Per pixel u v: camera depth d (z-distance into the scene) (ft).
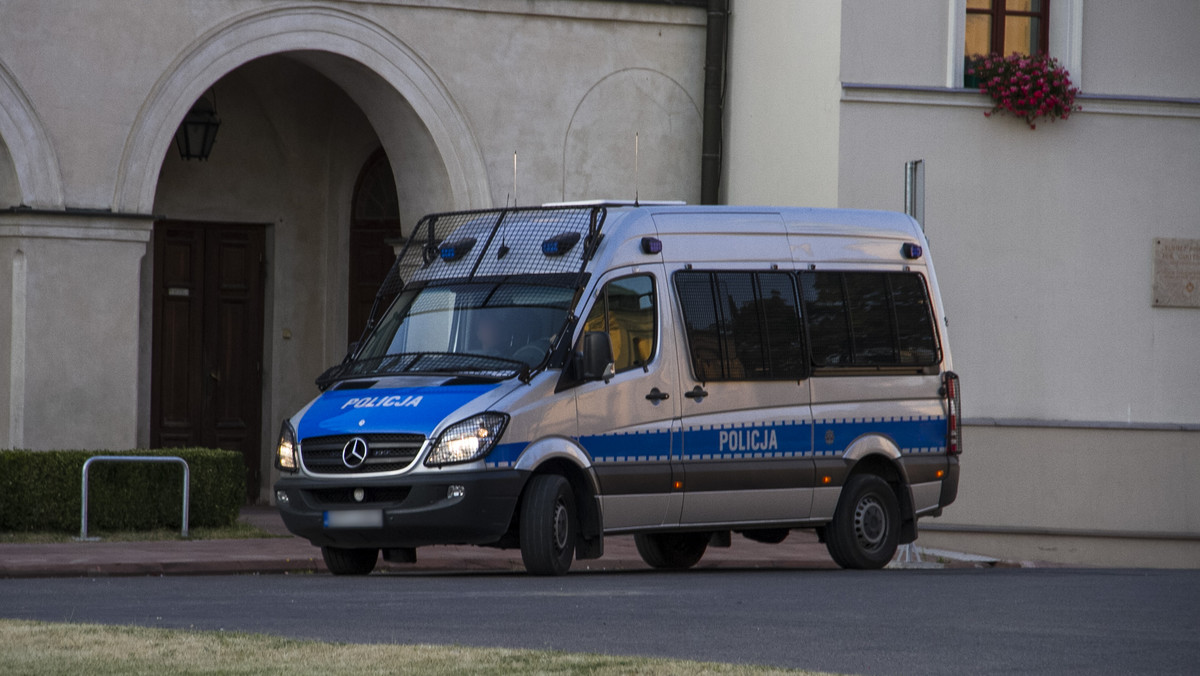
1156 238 130.21
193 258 142.00
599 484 81.71
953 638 54.24
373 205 146.72
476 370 81.30
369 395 81.66
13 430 117.50
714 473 86.17
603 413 82.33
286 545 101.96
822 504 91.04
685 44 137.69
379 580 79.15
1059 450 129.08
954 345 127.44
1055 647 52.19
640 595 68.33
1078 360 129.18
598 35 134.72
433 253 89.92
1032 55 128.57
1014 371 128.36
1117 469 129.90
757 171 135.23
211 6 123.03
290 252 144.05
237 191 142.31
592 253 83.92
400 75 128.77
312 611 60.95
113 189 120.26
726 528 87.40
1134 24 130.41
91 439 118.93
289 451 81.56
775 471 88.53
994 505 128.47
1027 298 128.47
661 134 136.77
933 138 126.93
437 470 77.25
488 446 77.56
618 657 46.37
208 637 50.42
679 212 88.17
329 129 144.97
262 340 144.15
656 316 85.35
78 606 63.41
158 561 89.20
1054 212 128.77
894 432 94.07
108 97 120.16
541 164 133.08
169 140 122.11
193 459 110.22
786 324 90.12
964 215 127.65
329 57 128.06
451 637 52.54
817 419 90.68
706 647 50.90
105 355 119.55
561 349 81.20
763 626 56.75
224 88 141.59
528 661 45.34
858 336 93.20
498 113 131.75
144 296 138.51
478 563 96.68
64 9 118.93
